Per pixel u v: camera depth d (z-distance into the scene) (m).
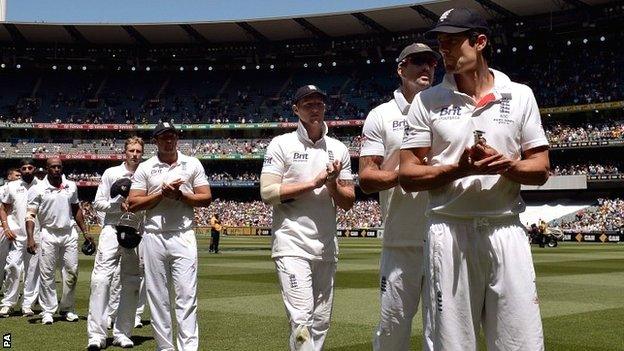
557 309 11.79
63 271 10.21
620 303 12.66
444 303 3.80
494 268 3.82
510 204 3.90
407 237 5.61
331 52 68.69
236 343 8.45
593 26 56.53
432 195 4.00
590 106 58.34
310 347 5.55
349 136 68.38
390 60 67.88
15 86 72.06
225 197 71.06
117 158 69.25
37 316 10.73
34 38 68.56
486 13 59.03
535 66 63.91
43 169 10.22
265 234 60.84
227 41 69.88
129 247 8.10
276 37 68.56
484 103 3.87
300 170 6.14
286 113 70.00
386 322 5.71
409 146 4.03
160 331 7.04
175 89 73.62
